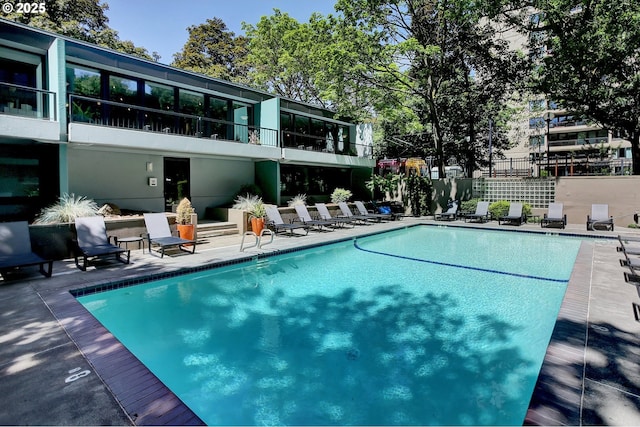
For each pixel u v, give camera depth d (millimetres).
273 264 8836
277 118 14539
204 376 3799
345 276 7723
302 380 3719
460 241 12164
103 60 10344
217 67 27328
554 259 9336
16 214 9281
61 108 8766
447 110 21891
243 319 5371
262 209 12227
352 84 17344
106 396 2764
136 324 5188
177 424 2432
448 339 4656
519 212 14969
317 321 5285
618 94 14055
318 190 18672
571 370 3164
